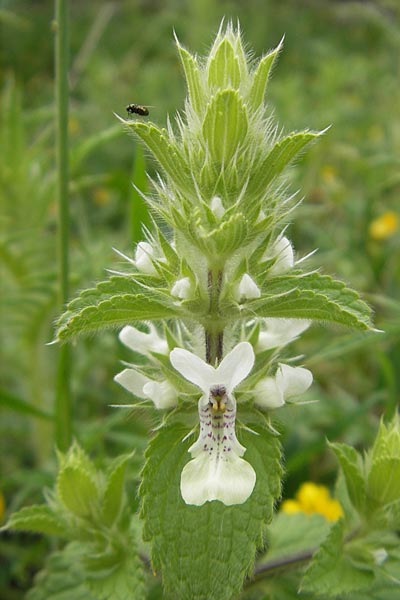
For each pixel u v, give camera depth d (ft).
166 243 0.43
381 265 0.85
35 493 0.66
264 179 0.42
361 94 1.35
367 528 0.49
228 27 0.42
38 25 1.69
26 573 0.64
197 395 0.43
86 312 0.42
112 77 1.33
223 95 0.40
